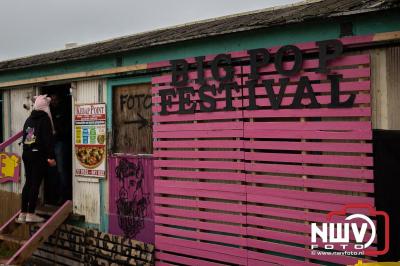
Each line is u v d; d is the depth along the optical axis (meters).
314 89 4.62
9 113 8.87
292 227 4.81
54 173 8.52
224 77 5.32
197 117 5.62
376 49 4.28
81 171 7.31
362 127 4.34
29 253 6.59
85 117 7.25
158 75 6.17
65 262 7.47
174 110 5.88
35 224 7.37
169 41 5.75
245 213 5.21
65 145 8.20
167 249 5.96
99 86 7.05
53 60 7.39
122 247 6.54
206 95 5.51
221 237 5.41
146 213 6.34
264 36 5.08
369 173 4.31
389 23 4.17
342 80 4.45
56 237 7.64
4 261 6.59
